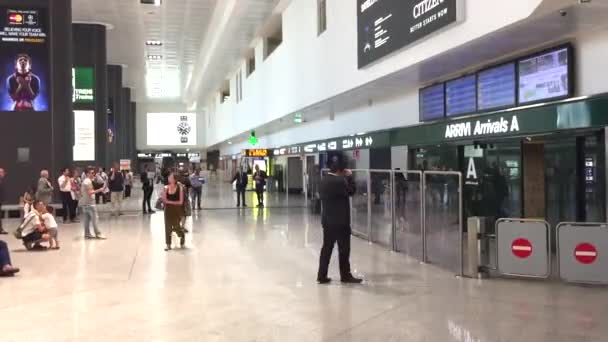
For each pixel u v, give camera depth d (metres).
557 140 10.05
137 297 7.45
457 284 7.97
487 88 10.70
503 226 8.32
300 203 25.02
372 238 12.53
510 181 11.34
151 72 46.00
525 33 8.31
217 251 11.39
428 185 9.80
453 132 10.66
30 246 11.70
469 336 5.56
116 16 26.38
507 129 8.88
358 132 18.48
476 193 12.50
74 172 18.03
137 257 10.74
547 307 6.62
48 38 19.06
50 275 9.02
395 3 11.34
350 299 7.19
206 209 22.08
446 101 12.40
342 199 8.16
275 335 5.72
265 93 26.77
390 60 11.92
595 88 8.14
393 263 9.77
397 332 5.74
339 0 15.37
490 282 8.07
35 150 19.08
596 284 7.74
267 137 36.62
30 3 18.92
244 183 23.11
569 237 7.88
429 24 9.85
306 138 25.80
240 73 36.16
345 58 14.92
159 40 32.44
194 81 49.16
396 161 15.97
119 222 17.67
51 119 19.17
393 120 15.52
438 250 9.54
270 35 27.16
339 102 17.70
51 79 19.19
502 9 7.99
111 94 40.78
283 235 13.87
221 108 49.84
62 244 12.61
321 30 17.52
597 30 8.08
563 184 9.92
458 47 9.29
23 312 6.72
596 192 9.08
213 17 27.06
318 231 14.66
